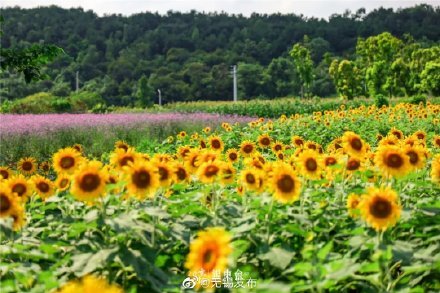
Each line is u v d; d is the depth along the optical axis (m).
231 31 129.38
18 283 4.05
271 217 4.72
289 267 4.30
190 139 14.88
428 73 53.91
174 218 5.03
